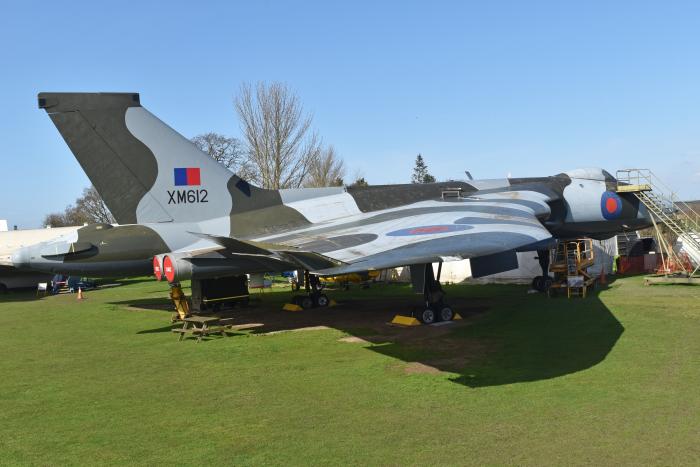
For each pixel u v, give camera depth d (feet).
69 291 87.20
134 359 32.17
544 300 50.06
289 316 47.70
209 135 163.53
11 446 18.92
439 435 18.57
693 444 17.15
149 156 43.21
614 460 16.21
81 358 33.01
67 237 42.45
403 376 26.13
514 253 37.86
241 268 40.06
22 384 27.22
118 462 17.29
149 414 21.89
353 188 49.98
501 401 21.85
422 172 286.46
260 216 45.34
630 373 24.95
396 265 25.80
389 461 16.63
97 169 42.34
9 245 136.67
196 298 51.26
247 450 17.84
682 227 62.75
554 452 16.89
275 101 116.98
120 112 42.60
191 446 18.37
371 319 44.32
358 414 20.95
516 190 54.13
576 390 22.81
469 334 35.94
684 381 23.49
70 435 19.81
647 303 44.11
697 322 35.76
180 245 43.06
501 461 16.39
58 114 41.47
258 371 28.19
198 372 28.45
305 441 18.44
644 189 58.95
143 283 101.55
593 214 58.08
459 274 71.51
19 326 47.88
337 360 30.07
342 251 30.71
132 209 43.04
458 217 38.83
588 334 33.63
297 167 120.26
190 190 44.24
